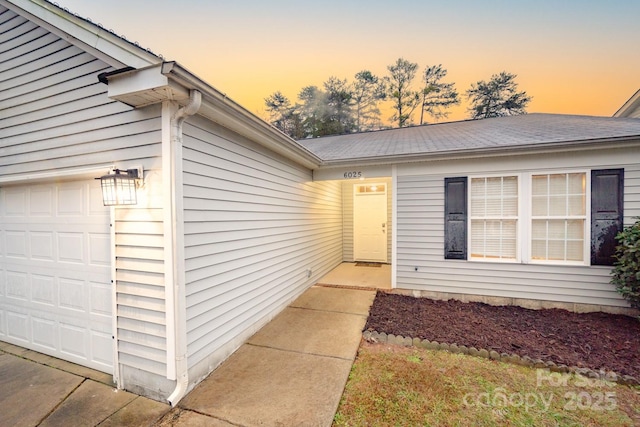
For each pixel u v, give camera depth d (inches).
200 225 101.5
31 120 115.5
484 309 177.0
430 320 157.9
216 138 111.9
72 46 104.4
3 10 119.8
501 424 79.2
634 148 158.7
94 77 100.7
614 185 162.6
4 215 132.6
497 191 186.9
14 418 82.7
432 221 201.3
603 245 164.7
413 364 113.5
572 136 173.8
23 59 116.0
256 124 122.4
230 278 121.6
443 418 81.9
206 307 104.8
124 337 97.5
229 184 121.3
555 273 174.6
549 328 145.6
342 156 219.1
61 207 115.0
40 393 95.1
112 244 97.9
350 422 80.4
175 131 87.7
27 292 126.6
